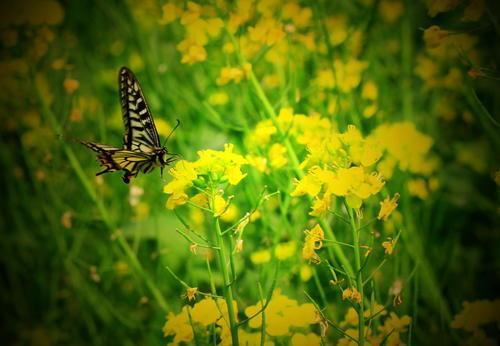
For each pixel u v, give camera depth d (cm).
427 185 66
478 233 68
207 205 55
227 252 65
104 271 68
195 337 55
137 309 66
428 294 63
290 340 57
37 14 67
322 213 55
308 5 67
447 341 60
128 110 59
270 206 66
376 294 60
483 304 58
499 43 67
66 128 67
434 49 68
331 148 56
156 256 67
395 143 63
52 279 68
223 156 54
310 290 64
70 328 67
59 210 68
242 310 62
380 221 64
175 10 67
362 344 55
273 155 63
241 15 65
